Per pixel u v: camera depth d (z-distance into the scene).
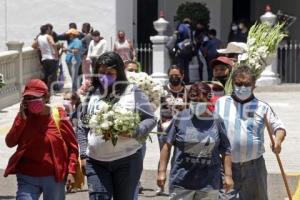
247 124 17.02
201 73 47.44
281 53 47.53
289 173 24.61
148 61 48.59
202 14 48.47
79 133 16.58
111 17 48.75
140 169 16.59
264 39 20.59
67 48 43.66
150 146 29.66
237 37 47.78
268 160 26.98
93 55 43.38
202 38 47.16
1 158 27.31
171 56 46.75
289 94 43.94
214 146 16.08
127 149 16.31
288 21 46.72
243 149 16.98
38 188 16.25
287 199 21.81
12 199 21.91
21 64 41.59
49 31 43.84
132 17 50.16
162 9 52.53
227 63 19.86
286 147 29.52
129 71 21.48
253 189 17.31
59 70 45.00
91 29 46.19
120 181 16.36
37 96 15.93
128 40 45.97
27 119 16.16
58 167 16.14
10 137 16.27
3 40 49.75
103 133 15.99
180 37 46.81
